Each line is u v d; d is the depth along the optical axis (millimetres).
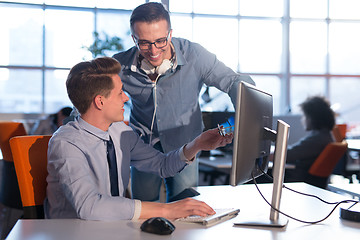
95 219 1212
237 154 1085
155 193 2119
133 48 1964
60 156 1363
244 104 1087
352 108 9156
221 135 1536
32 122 6574
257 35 8602
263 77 8727
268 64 8734
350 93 9078
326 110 3369
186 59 1947
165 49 1760
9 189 3359
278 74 8758
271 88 8789
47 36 7629
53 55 7680
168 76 1926
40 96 7695
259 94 1203
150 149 1735
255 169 1234
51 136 1538
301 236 1063
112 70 1470
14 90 7605
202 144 1578
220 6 8406
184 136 2061
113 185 1564
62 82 7738
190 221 1186
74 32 7695
